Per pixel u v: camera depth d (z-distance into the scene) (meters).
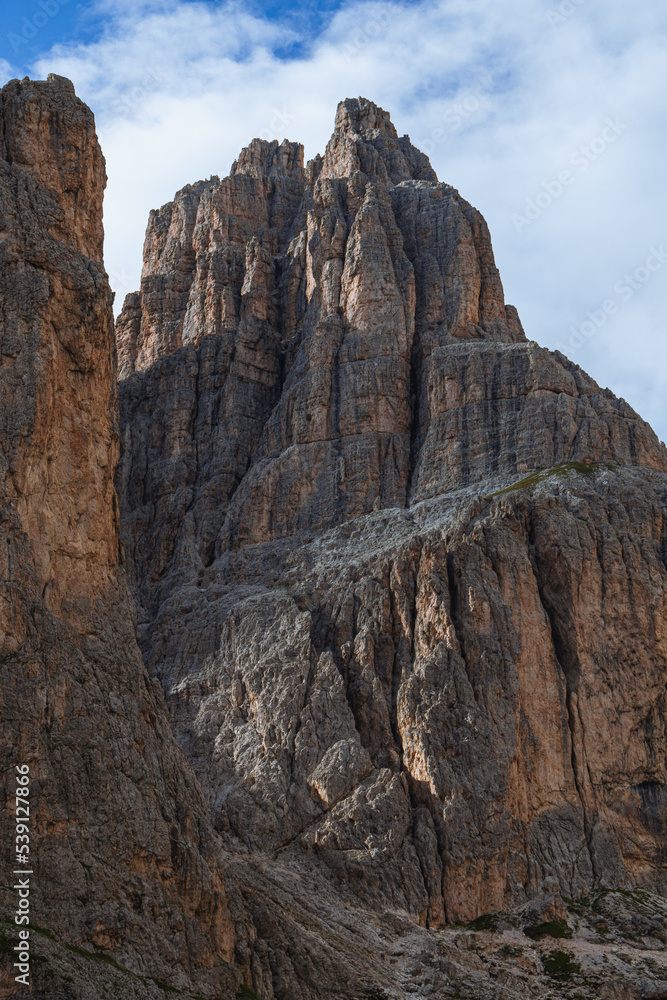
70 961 66.44
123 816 75.88
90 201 99.69
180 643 125.81
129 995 67.44
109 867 73.62
